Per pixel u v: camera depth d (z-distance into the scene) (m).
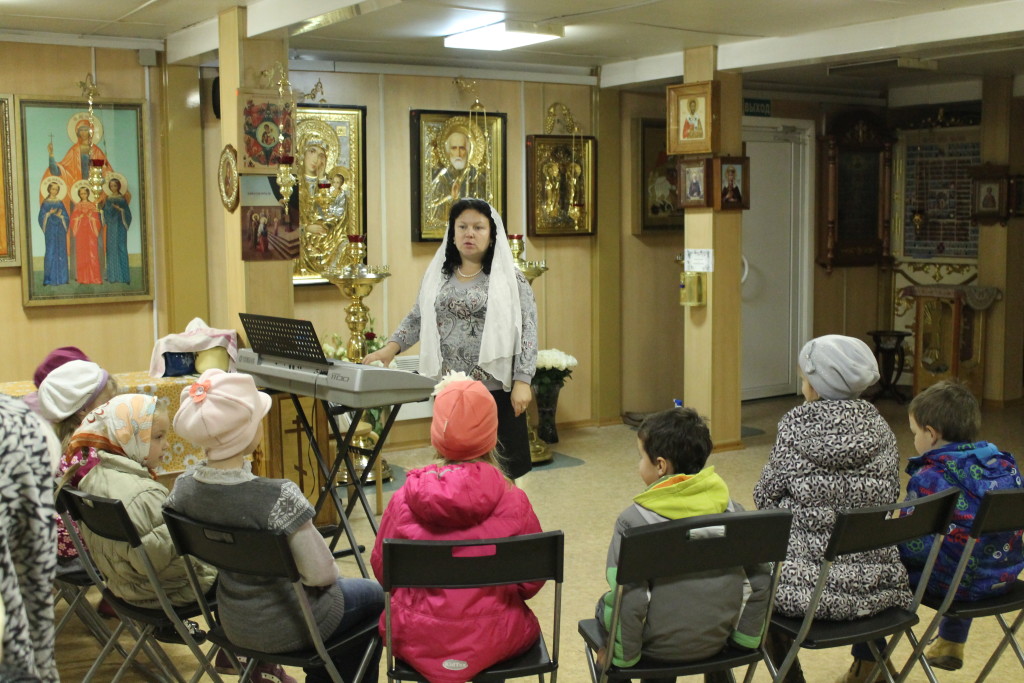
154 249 6.04
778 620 2.65
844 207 8.85
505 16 5.30
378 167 6.51
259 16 4.79
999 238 8.18
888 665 3.12
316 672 2.78
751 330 8.48
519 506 2.54
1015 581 2.92
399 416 6.74
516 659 2.48
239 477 2.49
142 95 5.90
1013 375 8.36
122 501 2.79
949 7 5.11
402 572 2.30
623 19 5.39
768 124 8.33
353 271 5.31
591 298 7.52
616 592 2.31
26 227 5.58
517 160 7.04
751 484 5.91
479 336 3.88
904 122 8.92
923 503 2.53
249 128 4.91
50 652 1.85
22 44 5.50
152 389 4.43
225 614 2.56
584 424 7.58
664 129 7.54
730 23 5.52
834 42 5.68
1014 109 8.03
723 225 6.54
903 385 9.15
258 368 4.06
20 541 1.79
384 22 5.44
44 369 3.84
